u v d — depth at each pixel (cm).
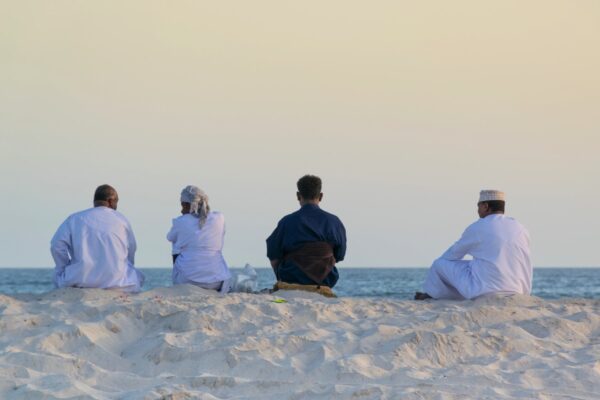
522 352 764
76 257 1017
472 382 669
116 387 649
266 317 839
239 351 717
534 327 848
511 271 1005
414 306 963
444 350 747
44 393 604
